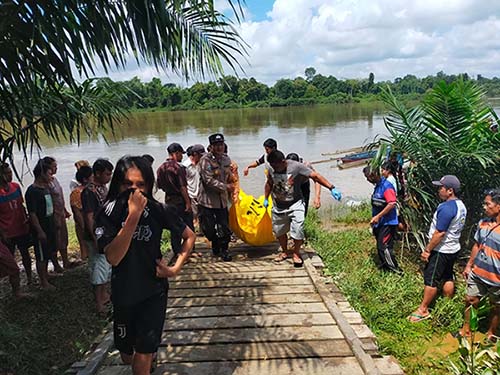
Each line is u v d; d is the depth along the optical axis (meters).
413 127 6.20
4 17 2.54
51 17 2.56
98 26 2.67
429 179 6.29
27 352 4.01
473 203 6.34
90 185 4.65
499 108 30.20
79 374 3.24
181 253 2.78
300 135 29.77
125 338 2.73
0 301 5.18
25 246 5.48
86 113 4.41
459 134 6.00
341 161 17.12
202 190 5.93
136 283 2.60
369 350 3.53
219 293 4.81
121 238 2.43
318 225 8.81
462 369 3.06
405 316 4.94
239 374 3.22
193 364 3.37
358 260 6.54
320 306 4.39
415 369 3.93
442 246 4.74
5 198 5.20
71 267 6.36
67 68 2.69
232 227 6.45
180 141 27.11
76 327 4.61
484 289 4.27
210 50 3.24
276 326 3.96
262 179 14.57
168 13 2.97
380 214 5.78
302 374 3.21
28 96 3.15
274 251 6.44
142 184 2.66
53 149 24.45
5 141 3.53
